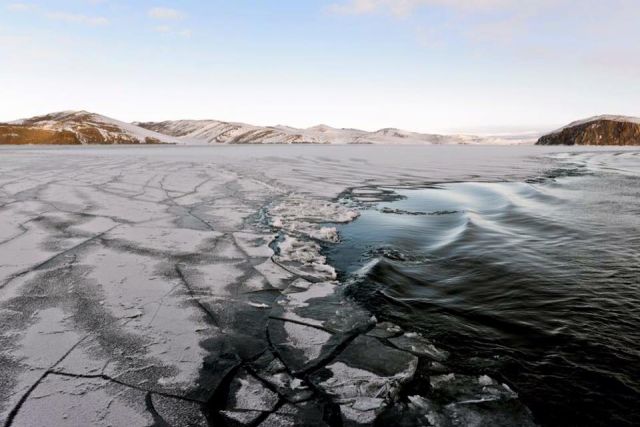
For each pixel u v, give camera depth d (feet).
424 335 9.79
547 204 28.40
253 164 58.49
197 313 10.66
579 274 14.11
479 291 12.62
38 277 12.62
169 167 49.03
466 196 32.40
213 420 6.67
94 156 69.87
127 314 10.39
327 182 39.81
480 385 7.78
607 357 8.77
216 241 17.39
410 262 15.47
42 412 6.69
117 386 7.47
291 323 10.30
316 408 7.04
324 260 15.47
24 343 8.84
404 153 116.16
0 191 27.71
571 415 6.94
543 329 10.07
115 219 20.38
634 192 34.45
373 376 8.04
